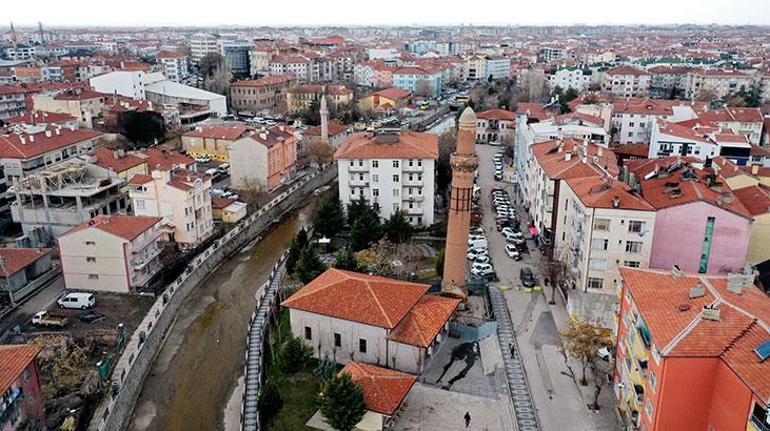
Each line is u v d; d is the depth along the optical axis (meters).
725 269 81.69
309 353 70.06
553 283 83.62
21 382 53.66
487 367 68.56
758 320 47.16
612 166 100.88
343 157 110.31
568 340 69.25
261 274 99.44
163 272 93.56
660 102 183.12
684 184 85.88
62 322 77.31
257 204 126.06
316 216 111.12
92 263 86.69
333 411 55.59
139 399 68.44
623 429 58.25
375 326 66.69
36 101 179.38
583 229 81.38
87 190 104.56
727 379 44.59
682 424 48.09
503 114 191.12
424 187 111.62
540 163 103.50
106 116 168.75
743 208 82.38
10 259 86.38
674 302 53.16
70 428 56.19
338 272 76.56
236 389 69.75
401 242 103.69
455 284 82.69
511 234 106.75
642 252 79.44
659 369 47.94
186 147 163.25
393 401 58.06
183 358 76.12
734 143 129.25
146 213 103.88
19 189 104.25
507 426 59.00
